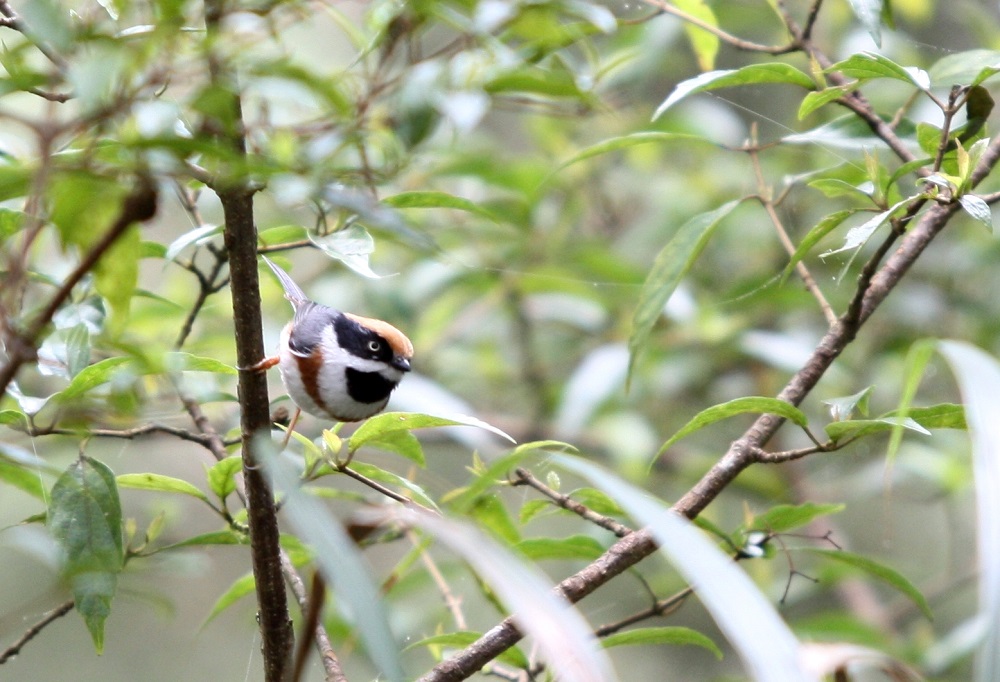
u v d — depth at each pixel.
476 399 14.95
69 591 5.99
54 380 9.72
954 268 13.84
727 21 13.69
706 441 15.12
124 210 3.53
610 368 12.82
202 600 14.55
